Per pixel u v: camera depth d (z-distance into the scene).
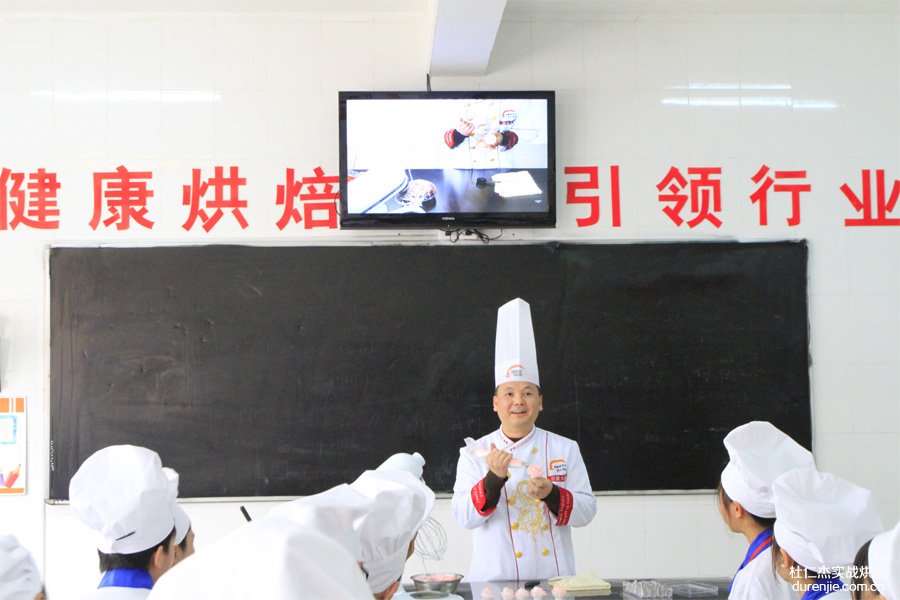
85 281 4.25
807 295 4.37
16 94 4.29
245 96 4.33
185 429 4.21
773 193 4.40
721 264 4.35
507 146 4.21
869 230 4.41
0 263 4.25
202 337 4.25
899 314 4.39
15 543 1.48
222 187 4.31
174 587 0.69
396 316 4.28
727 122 4.41
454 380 4.26
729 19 4.43
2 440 4.18
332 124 4.34
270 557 0.68
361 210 4.18
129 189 4.29
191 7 4.29
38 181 4.28
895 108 4.45
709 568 4.25
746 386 4.31
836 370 4.36
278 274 4.28
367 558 1.39
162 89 4.32
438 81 4.36
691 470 4.27
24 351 4.22
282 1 4.24
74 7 4.27
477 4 3.47
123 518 1.73
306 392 4.24
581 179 4.36
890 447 4.35
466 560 4.18
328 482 4.21
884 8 4.41
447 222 4.19
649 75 4.41
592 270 4.32
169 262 4.27
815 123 4.43
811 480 1.82
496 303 4.29
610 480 4.25
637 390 4.29
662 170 4.38
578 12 4.40
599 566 4.24
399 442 4.23
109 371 4.22
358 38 4.36
